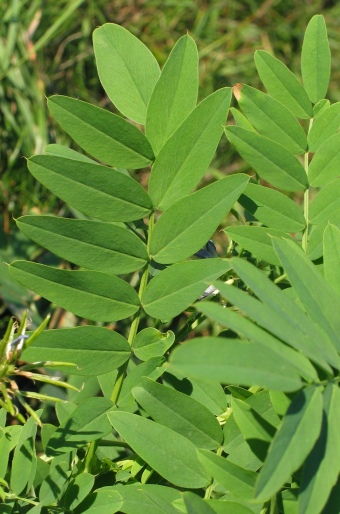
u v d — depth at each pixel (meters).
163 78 0.30
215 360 0.22
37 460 0.30
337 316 0.27
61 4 0.76
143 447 0.29
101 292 0.30
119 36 0.31
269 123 0.33
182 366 0.22
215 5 0.85
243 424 0.27
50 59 0.75
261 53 0.33
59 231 0.29
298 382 0.23
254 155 0.32
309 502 0.24
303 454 0.23
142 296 0.30
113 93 0.31
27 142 0.66
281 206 0.33
